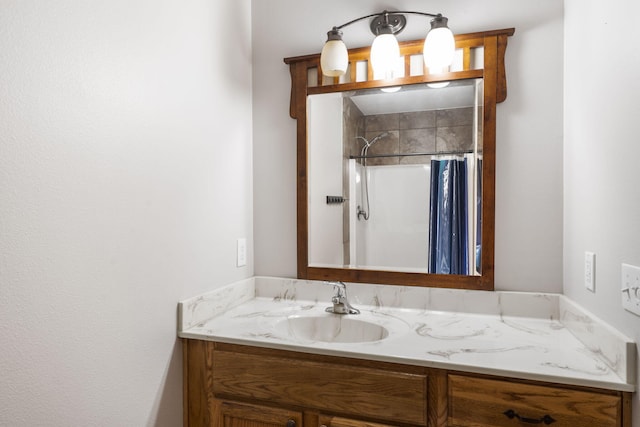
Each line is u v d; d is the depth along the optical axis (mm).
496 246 1452
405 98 1549
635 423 884
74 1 887
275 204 1725
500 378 994
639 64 833
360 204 1606
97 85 951
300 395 1159
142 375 1105
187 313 1279
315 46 1667
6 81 741
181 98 1270
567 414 945
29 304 788
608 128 993
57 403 849
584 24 1163
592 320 1078
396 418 1075
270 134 1726
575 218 1250
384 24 1487
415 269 1543
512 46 1422
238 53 1627
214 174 1457
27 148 782
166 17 1201
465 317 1438
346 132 1619
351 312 1496
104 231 973
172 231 1229
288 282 1688
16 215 762
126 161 1043
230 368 1229
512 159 1426
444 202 1504
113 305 1002
